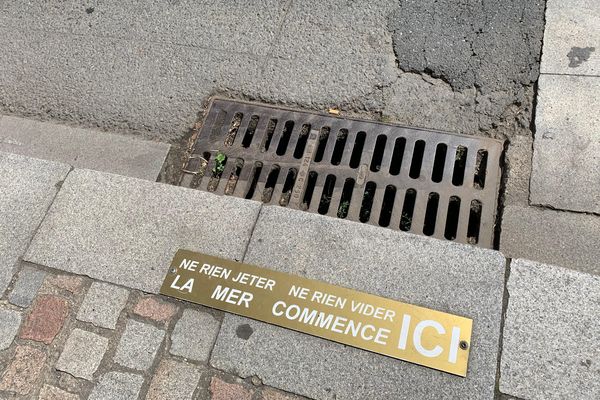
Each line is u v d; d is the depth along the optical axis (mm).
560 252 2297
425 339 2105
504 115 2729
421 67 2951
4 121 3113
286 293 2271
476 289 2193
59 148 2953
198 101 3053
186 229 2496
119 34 3385
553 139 2580
